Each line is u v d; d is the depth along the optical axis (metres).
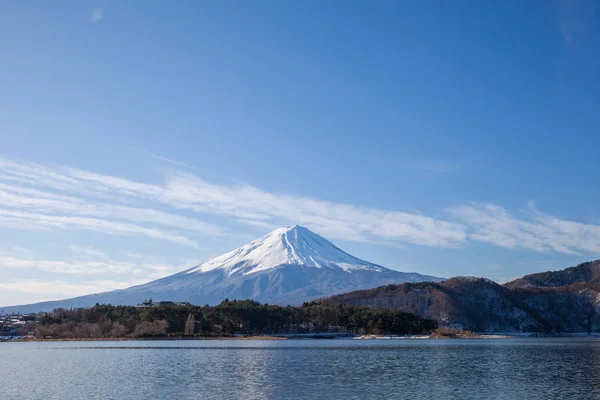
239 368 140.62
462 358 173.12
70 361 166.00
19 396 97.19
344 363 154.62
